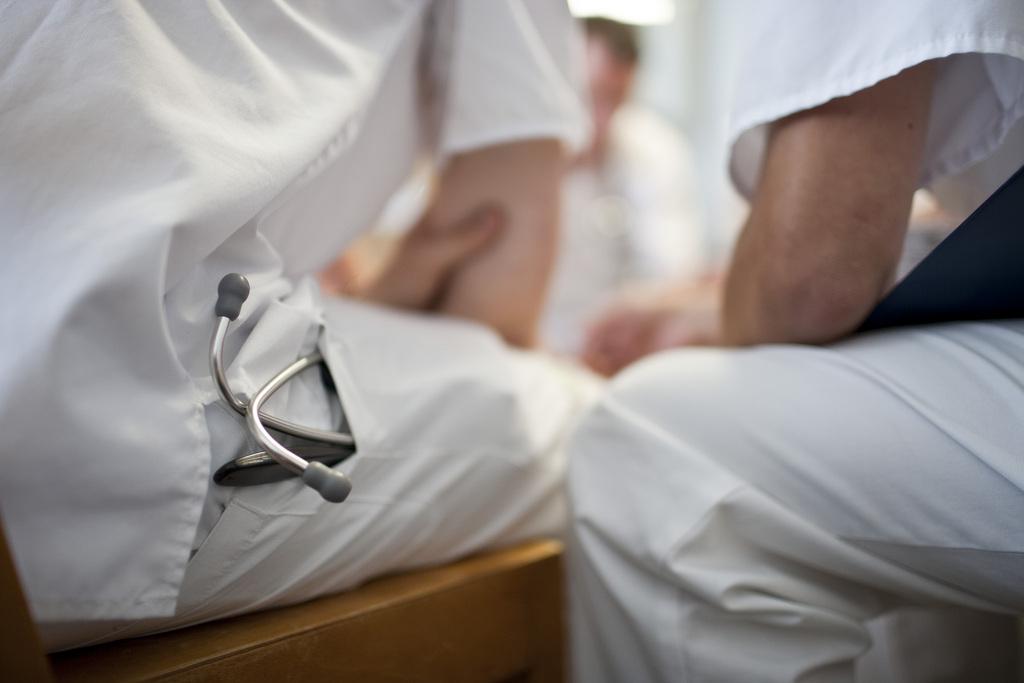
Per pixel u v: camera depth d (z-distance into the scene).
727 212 2.60
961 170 0.56
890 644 0.62
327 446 0.48
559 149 0.79
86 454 0.36
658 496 0.55
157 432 0.39
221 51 0.45
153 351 0.38
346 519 0.50
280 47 0.51
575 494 0.60
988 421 0.44
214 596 0.45
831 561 0.50
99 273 0.35
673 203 2.27
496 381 0.62
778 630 0.51
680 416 0.56
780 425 0.51
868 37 0.50
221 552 0.43
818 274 0.52
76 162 0.38
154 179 0.39
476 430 0.59
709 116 2.99
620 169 2.20
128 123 0.39
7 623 0.31
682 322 1.20
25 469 0.35
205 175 0.40
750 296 0.59
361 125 0.63
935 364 0.48
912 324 0.58
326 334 0.52
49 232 0.37
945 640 0.64
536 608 0.64
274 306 0.48
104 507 0.38
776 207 0.54
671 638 0.52
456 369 0.60
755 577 0.51
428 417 0.56
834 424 0.49
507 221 0.80
